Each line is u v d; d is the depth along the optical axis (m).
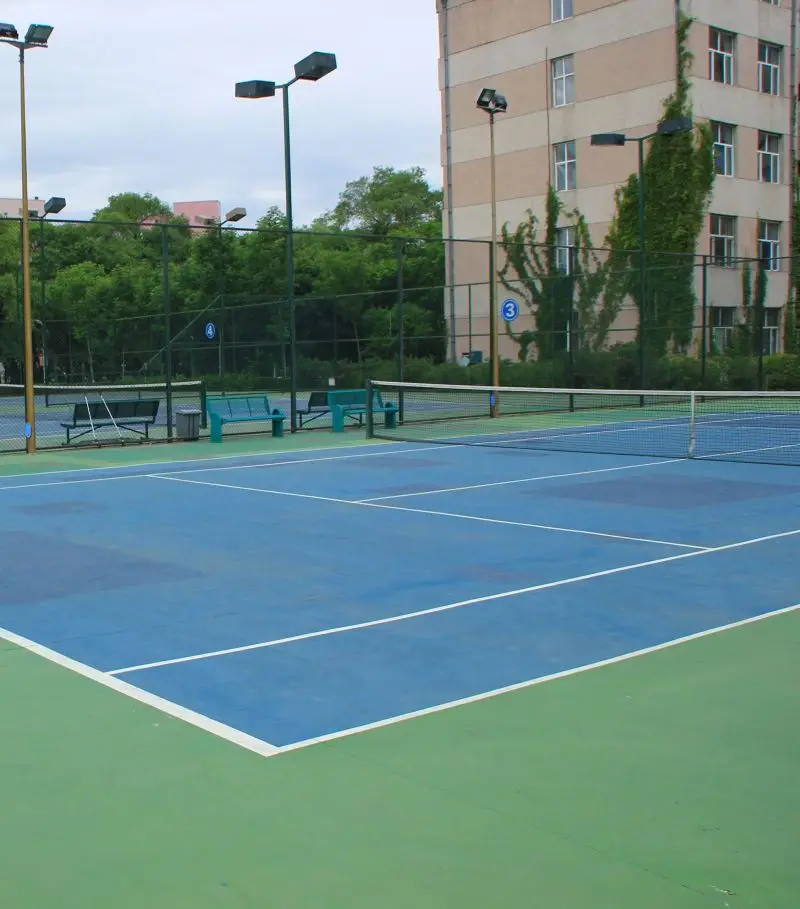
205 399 24.30
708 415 25.92
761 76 39.72
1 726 5.28
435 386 20.28
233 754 4.83
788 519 11.09
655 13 37.25
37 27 17.58
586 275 30.06
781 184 40.44
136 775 4.61
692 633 6.82
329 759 4.75
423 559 9.31
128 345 39.00
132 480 15.19
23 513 12.27
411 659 6.30
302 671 6.09
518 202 42.19
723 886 3.59
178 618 7.41
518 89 41.91
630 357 31.38
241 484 14.55
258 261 47.69
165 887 3.64
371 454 18.28
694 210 37.00
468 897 3.54
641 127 38.00
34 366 37.53
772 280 40.22
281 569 8.98
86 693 5.78
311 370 37.25
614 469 15.60
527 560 9.21
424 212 82.31
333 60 20.16
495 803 4.26
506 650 6.47
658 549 9.61
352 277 50.53
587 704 5.45
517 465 16.27
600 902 3.49
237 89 20.95
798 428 22.33
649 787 4.40
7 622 7.41
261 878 3.69
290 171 21.53
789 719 5.20
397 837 3.98
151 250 54.03
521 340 35.81
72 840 4.01
